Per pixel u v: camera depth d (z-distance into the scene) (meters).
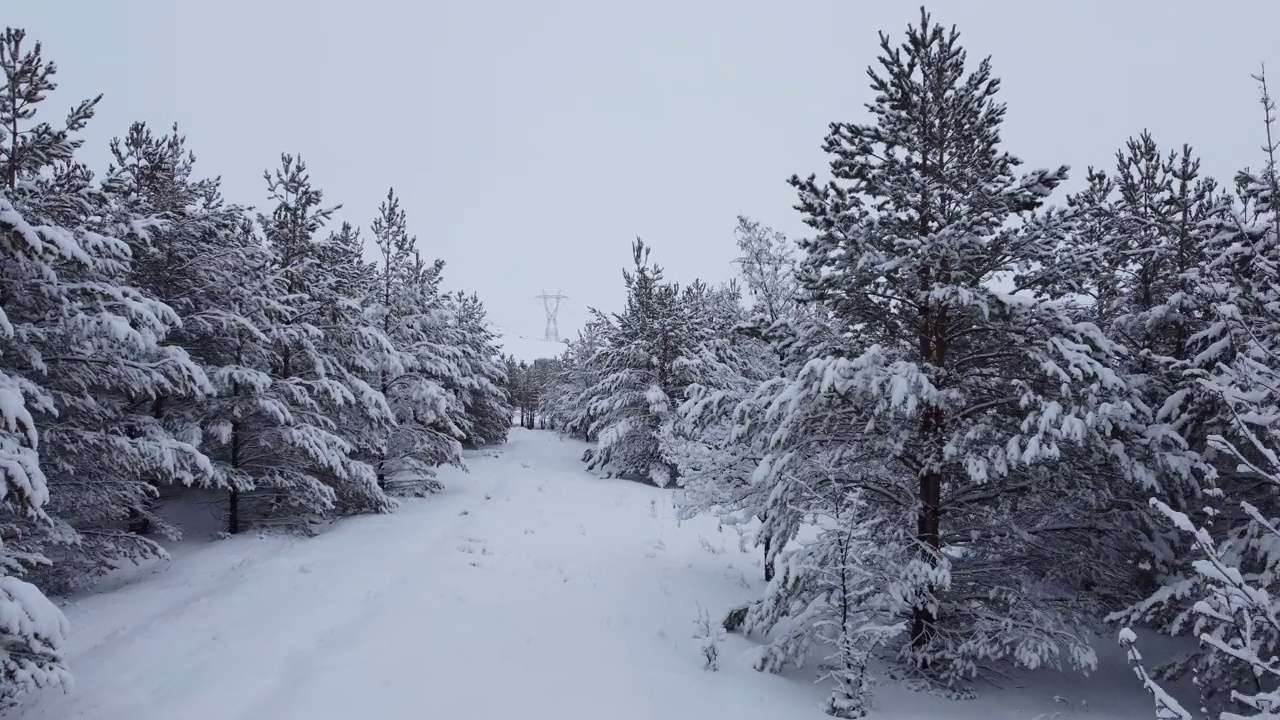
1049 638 8.44
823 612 8.84
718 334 28.69
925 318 9.90
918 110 9.30
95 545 11.51
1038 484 9.16
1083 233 11.90
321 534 15.69
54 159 11.02
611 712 7.21
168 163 15.65
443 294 30.86
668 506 21.05
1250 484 9.14
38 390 9.45
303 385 17.02
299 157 18.25
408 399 22.11
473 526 16.38
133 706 6.73
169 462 11.53
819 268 9.79
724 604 11.84
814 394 9.06
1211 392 8.27
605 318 32.03
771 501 9.71
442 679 7.69
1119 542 9.62
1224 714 4.52
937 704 8.66
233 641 8.40
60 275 10.73
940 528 10.37
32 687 6.23
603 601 11.27
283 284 17.92
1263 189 8.86
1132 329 11.43
